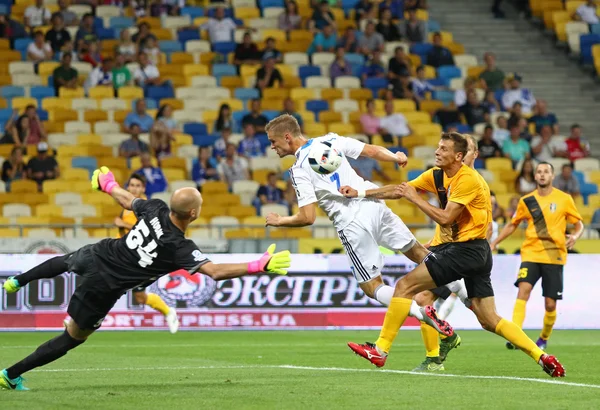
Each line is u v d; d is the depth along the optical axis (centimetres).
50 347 1455
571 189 4316
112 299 1427
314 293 3145
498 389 1480
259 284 3138
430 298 1886
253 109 4528
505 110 5094
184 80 4844
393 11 5425
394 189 1642
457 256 1648
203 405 1290
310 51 5128
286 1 5225
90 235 3609
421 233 3794
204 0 5303
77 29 4925
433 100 4978
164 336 2994
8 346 2561
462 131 4816
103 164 4241
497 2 5834
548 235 2452
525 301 2467
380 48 5191
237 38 5103
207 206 4047
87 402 1323
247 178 4262
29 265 3095
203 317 3128
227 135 4347
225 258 3134
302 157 1720
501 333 1678
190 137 4472
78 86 4712
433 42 5281
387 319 1666
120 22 5050
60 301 3111
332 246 3378
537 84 5481
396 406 1276
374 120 4700
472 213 1648
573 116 5334
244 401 1334
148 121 4481
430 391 1454
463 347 2559
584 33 5647
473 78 5162
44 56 4806
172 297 3120
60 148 4319
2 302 3075
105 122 4500
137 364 2023
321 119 4728
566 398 1366
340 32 5328
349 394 1416
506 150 4659
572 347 2562
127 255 1405
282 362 2077
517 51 5656
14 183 4072
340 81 4919
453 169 1662
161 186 4053
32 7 4994
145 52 4797
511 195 4344
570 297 3181
